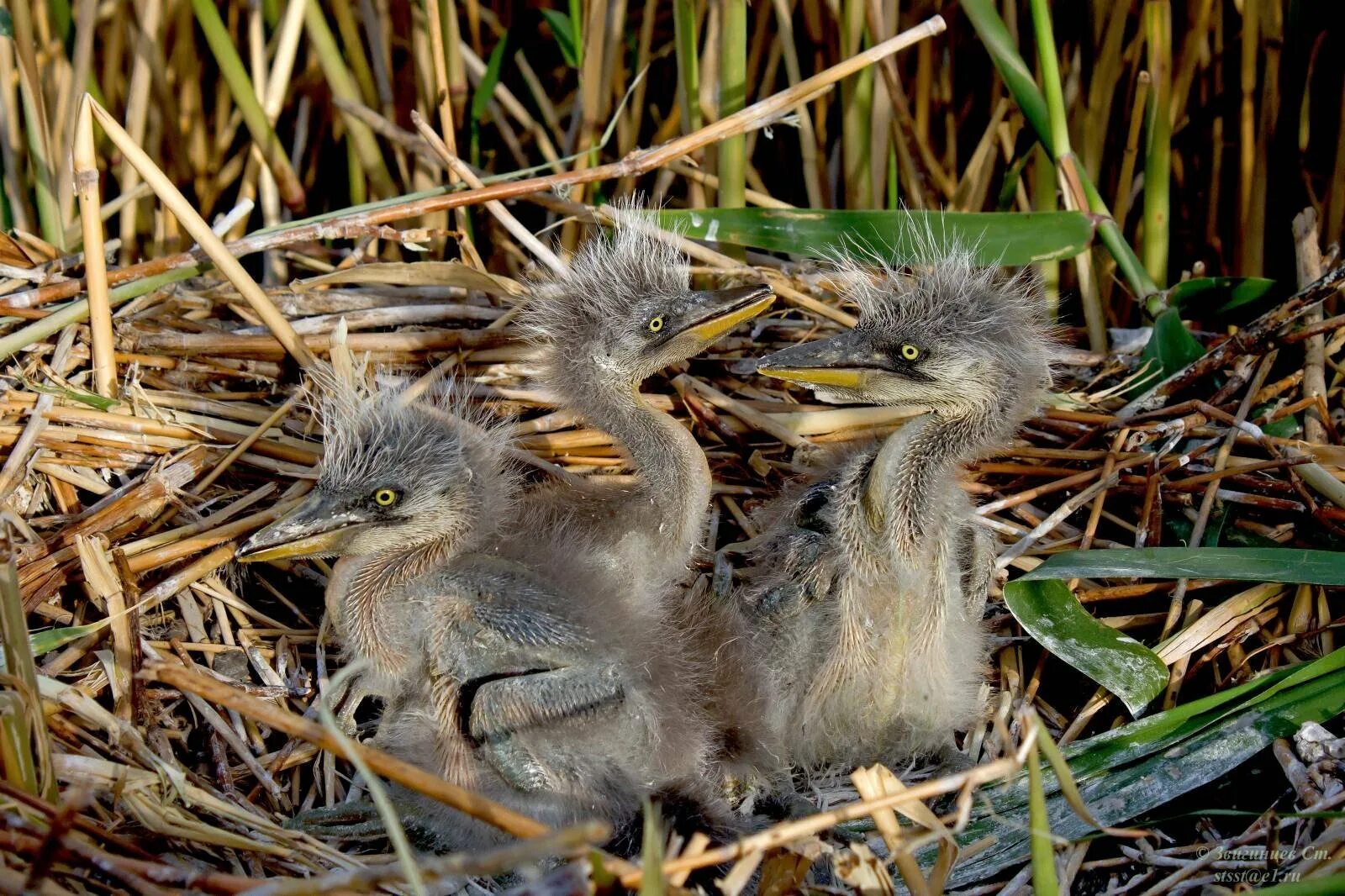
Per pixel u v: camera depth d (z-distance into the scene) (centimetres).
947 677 780
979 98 1180
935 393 770
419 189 1088
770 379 1006
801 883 619
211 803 659
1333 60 1099
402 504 733
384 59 1105
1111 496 919
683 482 826
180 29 1102
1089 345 1089
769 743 769
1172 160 1170
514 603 704
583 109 1062
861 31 1026
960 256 850
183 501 859
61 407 853
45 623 784
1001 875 697
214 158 1166
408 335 961
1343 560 785
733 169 1006
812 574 780
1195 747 720
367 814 730
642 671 704
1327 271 996
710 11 1019
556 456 958
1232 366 962
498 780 691
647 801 497
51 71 1059
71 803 508
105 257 923
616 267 852
